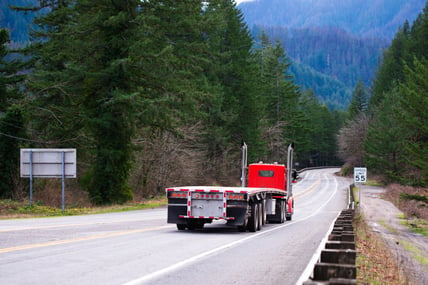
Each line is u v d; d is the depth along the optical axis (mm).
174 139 49219
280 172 28141
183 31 38500
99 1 35688
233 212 18016
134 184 48281
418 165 42188
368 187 84688
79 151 41125
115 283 7977
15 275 8477
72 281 8078
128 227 18438
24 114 35094
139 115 34625
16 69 42781
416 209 42781
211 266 9992
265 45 121438
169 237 15438
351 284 5379
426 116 41188
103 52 36406
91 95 36969
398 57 111625
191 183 54156
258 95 85438
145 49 34781
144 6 36594
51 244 12531
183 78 39000
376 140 84125
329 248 9109
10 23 145000
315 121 156000
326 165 173250
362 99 143000
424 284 11578
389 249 18062
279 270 9773
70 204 33906
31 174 27016
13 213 25719
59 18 42875
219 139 65062
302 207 49938
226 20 68688
